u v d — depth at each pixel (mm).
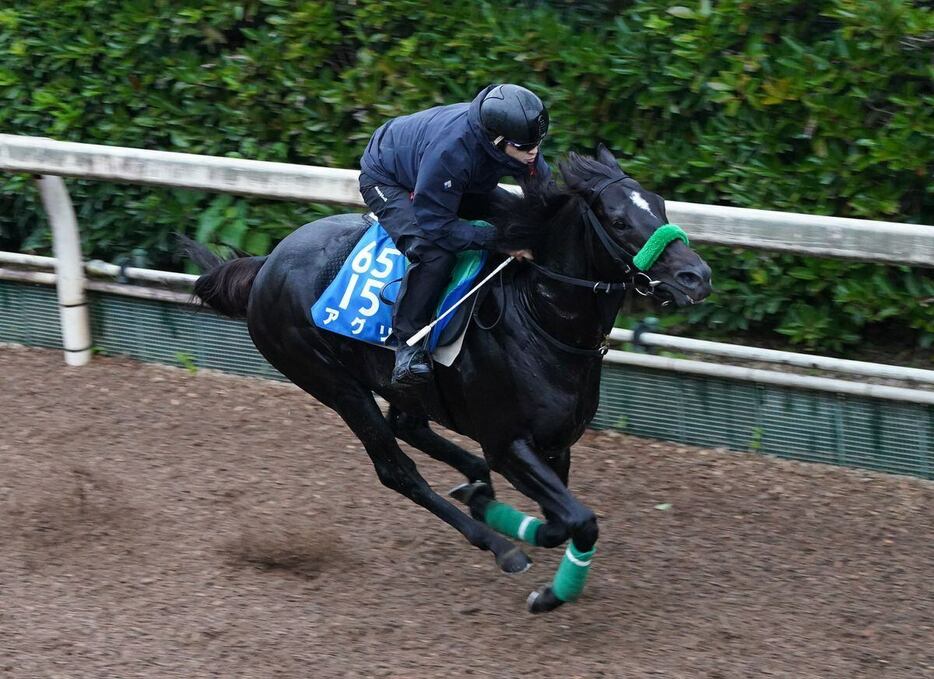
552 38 10383
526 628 7215
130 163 10242
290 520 8586
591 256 6637
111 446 9828
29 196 12242
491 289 7125
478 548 8086
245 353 11055
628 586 7699
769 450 9461
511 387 6992
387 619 7324
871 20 9398
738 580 7750
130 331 11453
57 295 11523
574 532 6812
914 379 8906
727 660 6812
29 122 12172
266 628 7180
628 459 9531
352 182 9453
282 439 9953
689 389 9602
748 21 9852
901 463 9039
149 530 8445
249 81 11414
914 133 9477
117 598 7516
